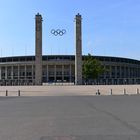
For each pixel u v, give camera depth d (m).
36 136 11.04
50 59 159.25
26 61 159.00
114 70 168.00
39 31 113.19
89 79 138.75
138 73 189.25
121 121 15.16
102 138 10.41
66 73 159.50
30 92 58.78
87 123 14.50
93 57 148.50
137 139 10.20
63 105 26.80
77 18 114.69
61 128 12.98
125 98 37.66
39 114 19.27
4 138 10.68
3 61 164.88
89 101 32.09
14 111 21.77
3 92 59.78
